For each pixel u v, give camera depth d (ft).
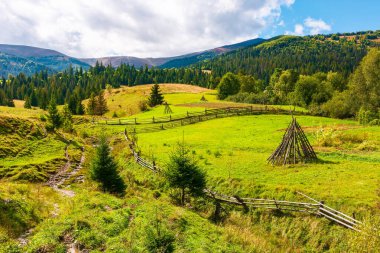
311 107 299.38
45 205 68.28
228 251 53.78
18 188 74.90
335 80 401.90
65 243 48.91
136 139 161.58
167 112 281.54
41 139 155.63
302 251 62.59
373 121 179.11
